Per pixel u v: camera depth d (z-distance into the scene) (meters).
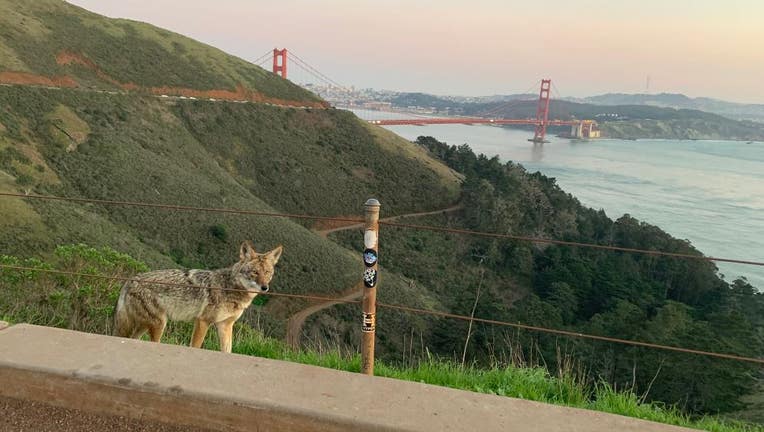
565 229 61.44
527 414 2.79
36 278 7.05
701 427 3.85
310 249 39.22
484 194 63.22
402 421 2.66
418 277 47.41
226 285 4.74
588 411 2.85
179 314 4.71
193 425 2.83
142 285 4.67
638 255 52.28
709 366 18.92
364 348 3.59
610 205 96.56
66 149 41.78
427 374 4.38
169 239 35.09
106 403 2.93
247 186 58.97
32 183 34.22
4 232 22.95
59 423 2.88
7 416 2.92
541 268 52.78
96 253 7.46
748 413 17.47
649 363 19.11
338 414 2.69
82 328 6.25
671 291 49.69
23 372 3.02
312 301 33.03
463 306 33.47
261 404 2.75
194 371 3.04
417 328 26.67
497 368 4.64
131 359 3.14
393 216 60.78
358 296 35.56
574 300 41.34
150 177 43.00
